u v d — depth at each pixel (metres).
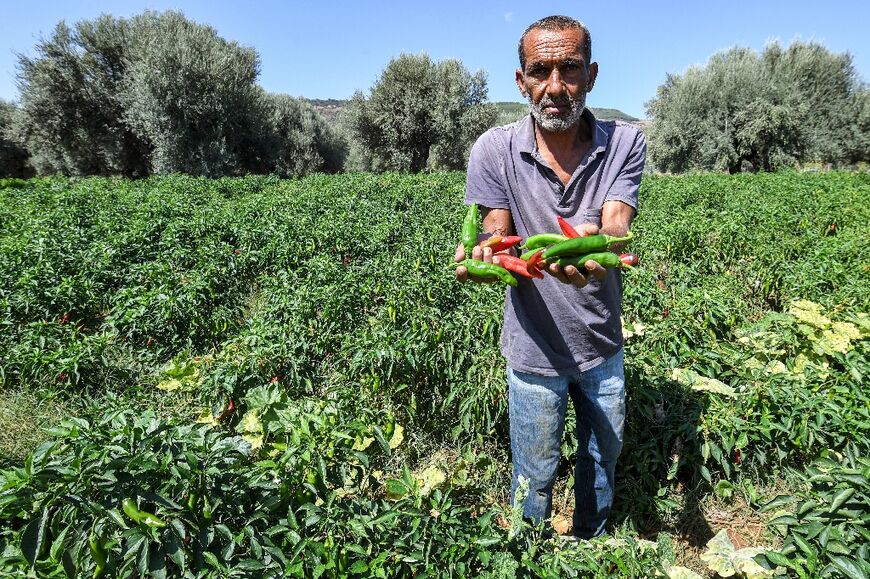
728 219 10.94
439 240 10.12
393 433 4.16
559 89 2.50
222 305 8.10
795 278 7.64
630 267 2.44
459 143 43.91
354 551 2.64
